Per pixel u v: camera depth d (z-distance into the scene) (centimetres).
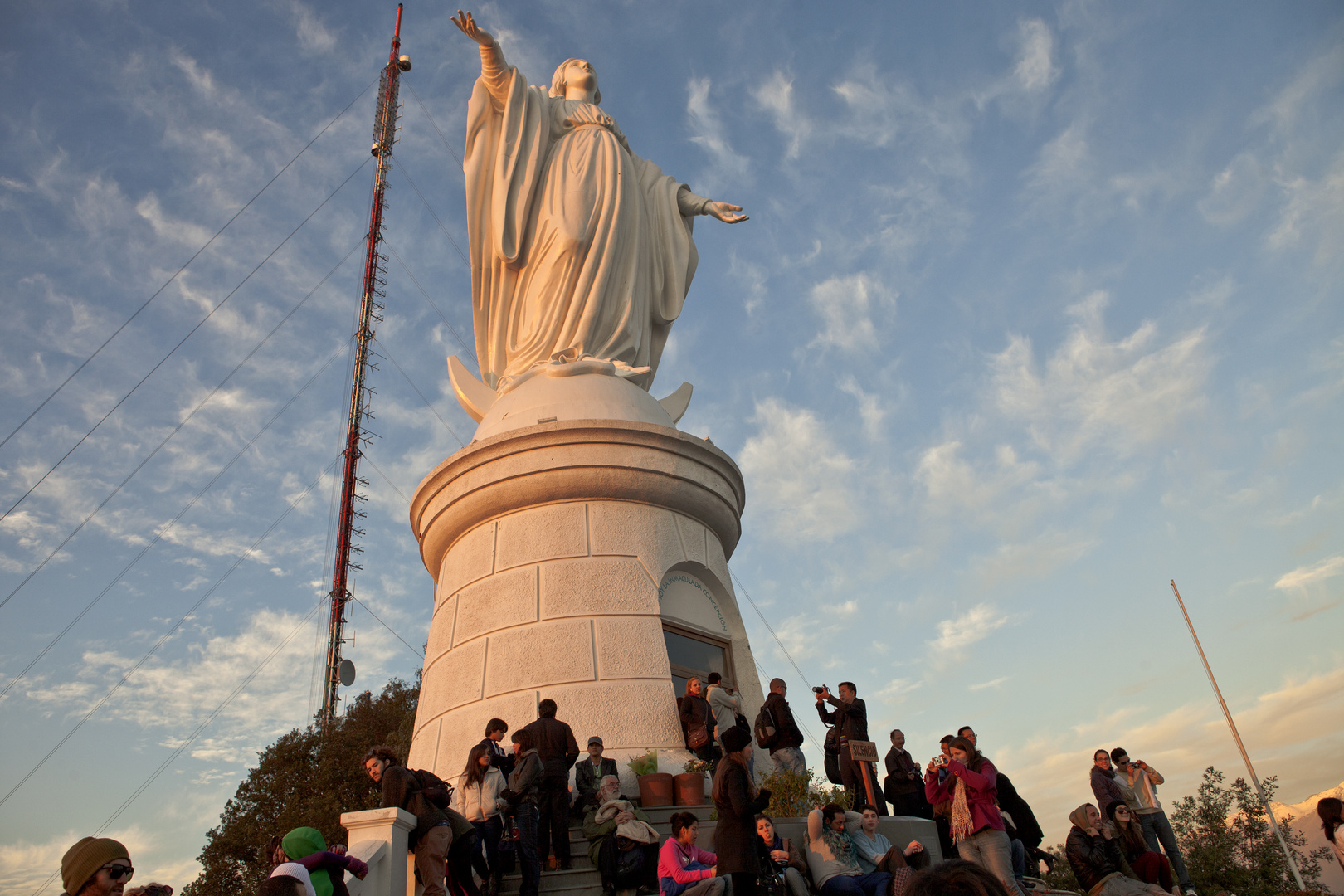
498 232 1920
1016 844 1193
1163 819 1309
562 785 1080
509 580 1563
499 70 1931
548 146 2031
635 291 1969
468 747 1428
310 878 745
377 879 872
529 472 1612
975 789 991
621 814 1046
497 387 1945
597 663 1456
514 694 1438
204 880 2738
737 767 856
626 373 1828
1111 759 1373
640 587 1552
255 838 2777
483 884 993
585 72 2239
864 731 1296
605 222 1928
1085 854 1165
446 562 1723
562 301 1877
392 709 3173
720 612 1706
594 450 1627
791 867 1019
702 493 1691
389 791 939
